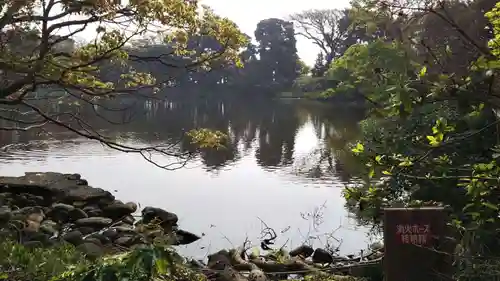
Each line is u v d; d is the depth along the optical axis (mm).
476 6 6449
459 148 4867
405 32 4582
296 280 6723
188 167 17000
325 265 7445
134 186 14047
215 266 7016
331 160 17406
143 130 26172
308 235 9500
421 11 4422
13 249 4434
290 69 51062
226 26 8055
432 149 3293
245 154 19641
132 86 9695
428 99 3109
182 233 9555
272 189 13703
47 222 9469
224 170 16531
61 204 10516
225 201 12359
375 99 3615
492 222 3676
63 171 15914
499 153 3518
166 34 7832
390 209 4102
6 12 6469
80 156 18672
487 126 3199
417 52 4324
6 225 8273
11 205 10430
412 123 5469
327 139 22531
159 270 2221
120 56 7719
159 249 2209
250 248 8703
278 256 7867
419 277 4023
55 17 7023
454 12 5664
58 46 8578
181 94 51031
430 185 5418
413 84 3123
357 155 3623
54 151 19641
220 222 10523
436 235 4031
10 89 7141
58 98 9875
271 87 50938
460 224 4312
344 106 38000
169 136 23875
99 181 14641
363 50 5926
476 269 3805
